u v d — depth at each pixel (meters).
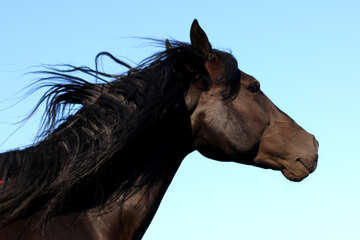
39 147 3.37
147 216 3.65
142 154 3.69
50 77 3.62
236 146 4.00
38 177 3.21
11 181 3.18
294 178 4.22
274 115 4.27
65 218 3.32
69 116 3.57
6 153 3.32
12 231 3.09
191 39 4.15
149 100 3.58
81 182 3.37
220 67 4.06
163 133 3.78
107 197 3.53
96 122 3.44
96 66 3.94
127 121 3.46
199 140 4.00
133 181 3.63
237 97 4.10
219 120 3.94
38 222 3.19
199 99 3.94
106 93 3.57
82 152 3.34
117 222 3.52
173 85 3.77
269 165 4.25
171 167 3.88
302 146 4.21
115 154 3.45
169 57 3.84
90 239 3.35
